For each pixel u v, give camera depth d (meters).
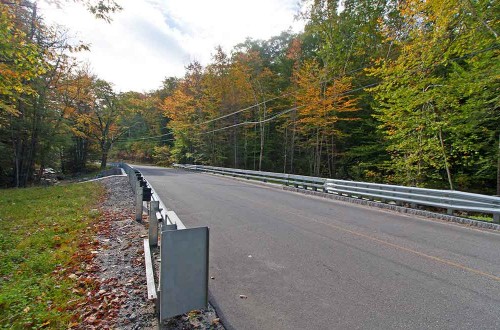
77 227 6.63
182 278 2.71
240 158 31.03
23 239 5.79
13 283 3.80
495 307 3.23
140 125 57.44
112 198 10.87
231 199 10.78
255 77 28.20
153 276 3.53
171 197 11.02
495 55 10.48
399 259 4.73
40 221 7.27
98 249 5.12
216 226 6.78
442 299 3.41
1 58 6.89
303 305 3.27
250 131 30.58
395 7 20.17
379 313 3.10
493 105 10.80
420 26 11.88
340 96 19.94
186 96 33.16
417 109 12.88
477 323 2.91
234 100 29.33
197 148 33.78
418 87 11.70
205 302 2.83
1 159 19.94
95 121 36.53
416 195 8.71
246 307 3.23
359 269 4.31
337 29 22.48
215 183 16.73
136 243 5.39
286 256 4.85
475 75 10.17
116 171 23.31
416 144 12.90
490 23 10.19
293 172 27.91
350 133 22.47
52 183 23.98
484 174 13.23
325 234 6.18
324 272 4.20
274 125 30.25
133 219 7.36
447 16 10.52
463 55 11.11
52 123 22.59
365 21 22.28
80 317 2.98
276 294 3.54
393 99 12.56
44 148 22.72
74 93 25.58
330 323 2.91
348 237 5.98
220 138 30.92
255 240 5.71
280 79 28.81
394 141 15.78
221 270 4.27
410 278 4.00
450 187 13.02
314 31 23.70
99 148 40.84
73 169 38.50
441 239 5.93
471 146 11.91
